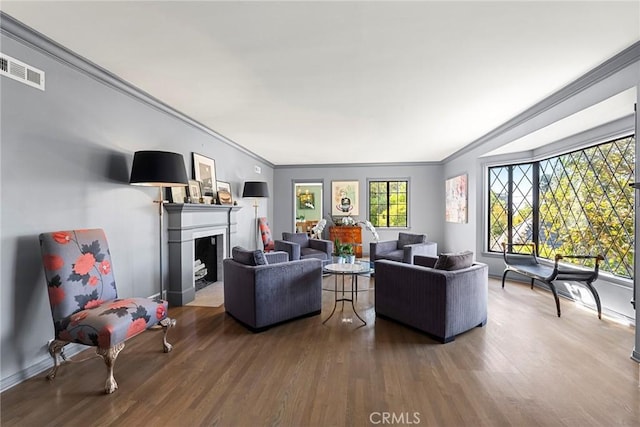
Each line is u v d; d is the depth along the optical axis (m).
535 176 4.50
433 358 2.30
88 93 2.49
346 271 3.17
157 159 2.79
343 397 1.82
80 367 2.17
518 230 4.73
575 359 2.27
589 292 3.43
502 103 3.30
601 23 1.88
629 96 2.42
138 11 1.79
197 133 4.14
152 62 2.41
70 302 2.02
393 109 3.51
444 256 2.69
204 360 2.27
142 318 2.08
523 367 2.16
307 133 4.59
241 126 4.22
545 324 2.96
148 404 1.76
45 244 1.98
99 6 1.74
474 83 2.78
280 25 1.92
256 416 1.66
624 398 1.81
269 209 7.36
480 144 4.88
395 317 2.98
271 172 7.41
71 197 2.35
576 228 3.78
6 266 1.92
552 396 1.83
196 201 3.99
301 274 3.10
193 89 2.94
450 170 6.45
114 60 2.38
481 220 5.11
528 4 1.71
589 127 3.31
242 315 2.92
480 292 2.84
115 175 2.78
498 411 1.69
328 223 7.39
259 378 2.03
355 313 3.22
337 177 7.37
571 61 2.37
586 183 3.61
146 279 3.20
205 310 3.40
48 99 2.17
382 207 7.29
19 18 1.87
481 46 2.16
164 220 3.47
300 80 2.73
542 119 3.34
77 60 2.33
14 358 1.96
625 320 2.99
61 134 2.27
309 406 1.74
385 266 3.07
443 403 1.76
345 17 1.84
